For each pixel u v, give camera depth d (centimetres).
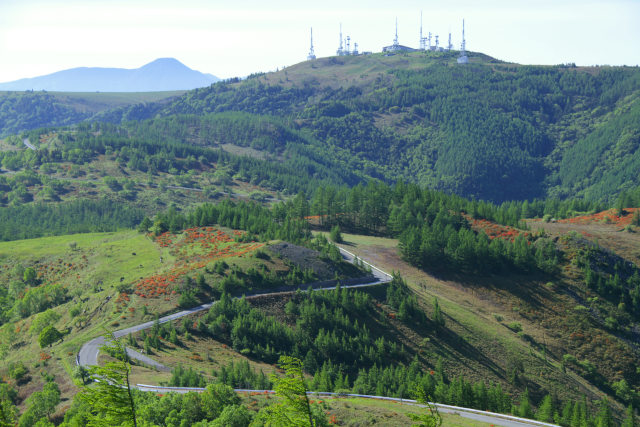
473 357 12425
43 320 12000
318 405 7231
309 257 15175
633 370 13788
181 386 7919
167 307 12038
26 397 7975
